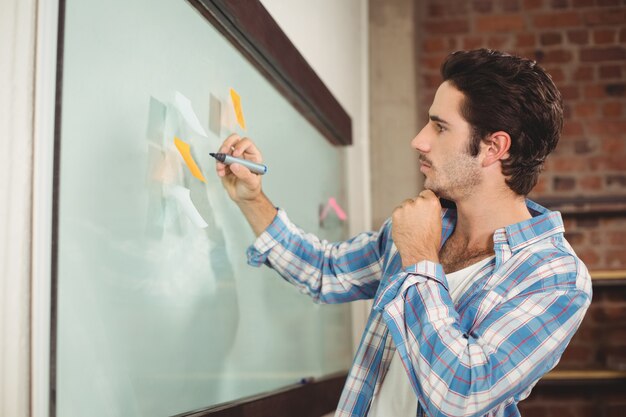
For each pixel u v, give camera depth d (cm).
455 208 133
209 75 127
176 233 113
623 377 296
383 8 332
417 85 338
